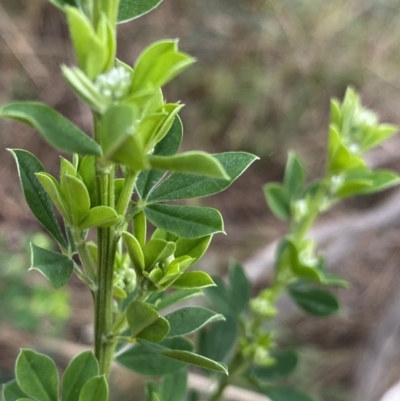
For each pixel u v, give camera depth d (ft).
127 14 0.41
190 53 2.47
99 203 0.42
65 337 1.73
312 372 1.91
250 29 2.51
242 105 2.39
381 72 2.55
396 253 2.31
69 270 0.44
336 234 1.72
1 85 2.22
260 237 2.24
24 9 2.35
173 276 0.45
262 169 2.41
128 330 0.56
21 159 0.48
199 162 0.35
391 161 2.32
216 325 0.89
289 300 1.57
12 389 0.59
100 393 0.47
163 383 0.68
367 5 2.58
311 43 2.51
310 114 2.49
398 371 1.86
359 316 2.14
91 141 0.35
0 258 1.54
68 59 2.35
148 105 0.40
